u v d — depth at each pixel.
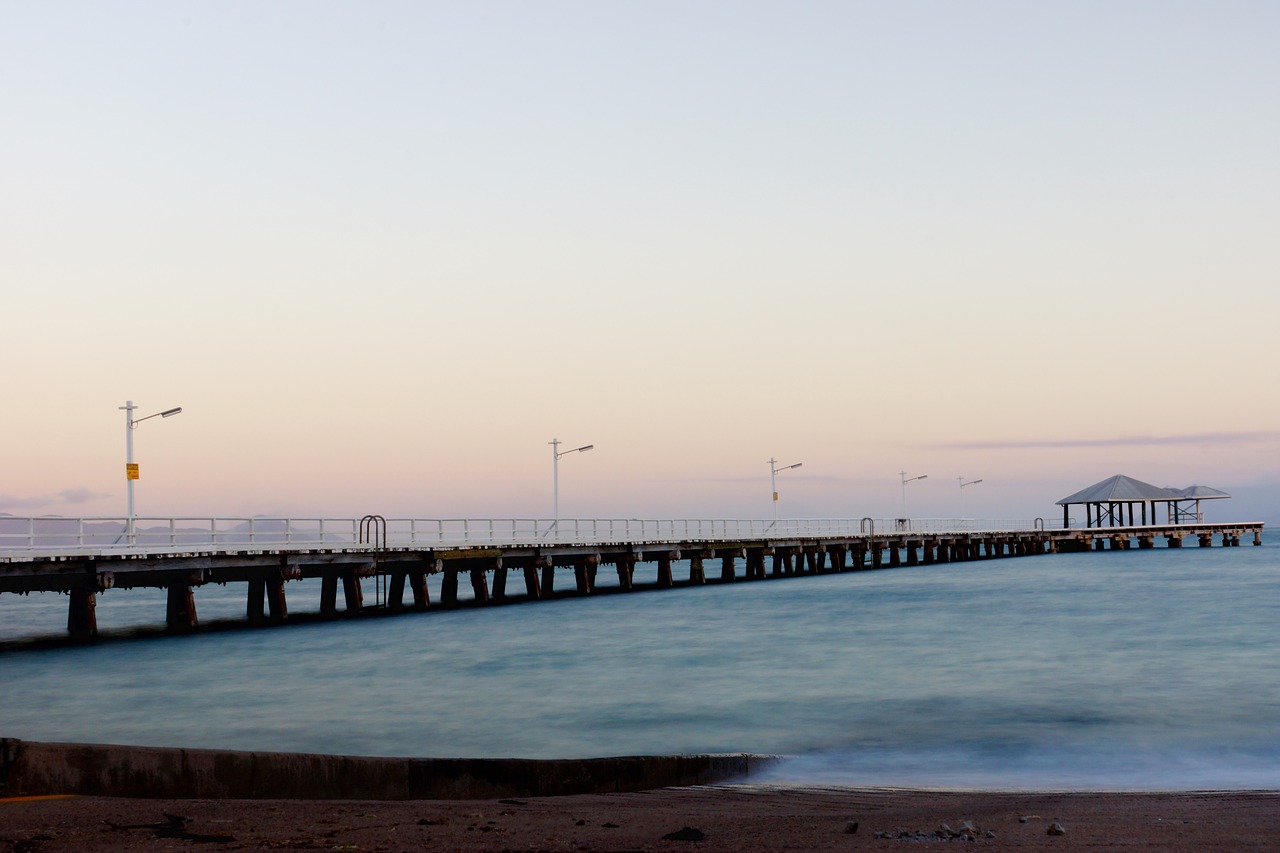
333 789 12.97
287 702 26.67
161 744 21.45
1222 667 30.12
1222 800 13.50
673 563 133.75
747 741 20.94
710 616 49.84
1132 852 9.71
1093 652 34.25
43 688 29.11
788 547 83.56
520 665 33.47
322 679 30.69
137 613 66.44
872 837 10.43
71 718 24.67
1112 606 52.47
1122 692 25.92
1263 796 14.02
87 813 10.73
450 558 52.38
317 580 96.00
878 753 19.34
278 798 12.55
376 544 49.03
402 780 13.38
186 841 9.55
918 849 9.84
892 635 40.84
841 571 90.12
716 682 29.31
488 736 22.16
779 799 13.99
